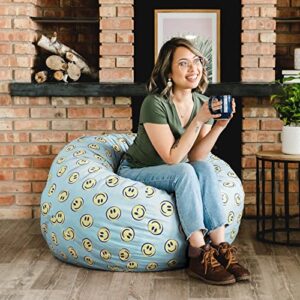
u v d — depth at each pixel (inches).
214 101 130.3
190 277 133.6
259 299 120.4
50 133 188.4
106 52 187.8
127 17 186.7
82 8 202.5
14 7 185.0
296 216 178.9
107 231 133.8
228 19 200.5
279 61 203.8
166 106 136.2
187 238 131.6
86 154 152.1
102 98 187.3
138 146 143.1
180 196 132.1
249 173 188.9
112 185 136.5
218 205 133.7
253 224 182.4
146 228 133.0
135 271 137.3
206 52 197.6
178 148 133.5
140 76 204.1
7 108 187.5
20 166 189.0
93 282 131.0
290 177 189.5
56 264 143.6
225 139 201.5
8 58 186.2
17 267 141.3
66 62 191.3
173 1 201.8
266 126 187.6
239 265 131.6
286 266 141.3
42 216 147.2
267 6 186.1
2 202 189.9
